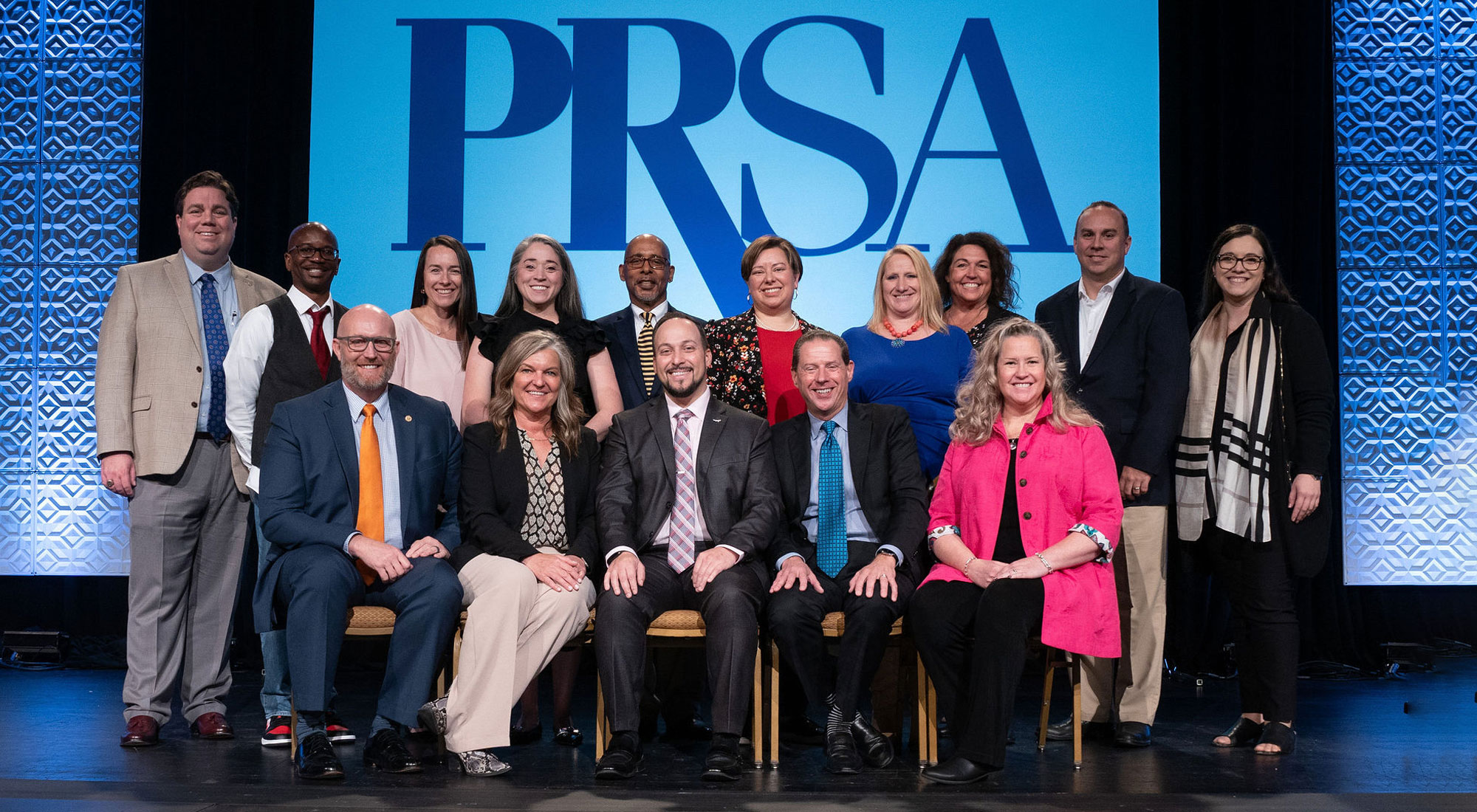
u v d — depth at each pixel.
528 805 2.32
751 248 3.32
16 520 4.78
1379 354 4.77
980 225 4.57
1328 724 3.38
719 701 2.59
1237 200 4.62
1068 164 4.57
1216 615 4.41
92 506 4.78
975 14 4.61
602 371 3.24
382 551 2.64
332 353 3.11
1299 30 4.66
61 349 4.84
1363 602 4.74
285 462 2.74
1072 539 2.69
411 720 2.60
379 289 4.57
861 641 2.65
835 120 4.61
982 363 2.88
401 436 2.83
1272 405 3.01
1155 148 4.55
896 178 4.59
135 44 4.90
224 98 4.72
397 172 4.59
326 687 2.61
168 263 3.14
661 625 2.73
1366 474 4.75
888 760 2.74
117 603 4.76
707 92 4.62
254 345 3.00
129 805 2.31
